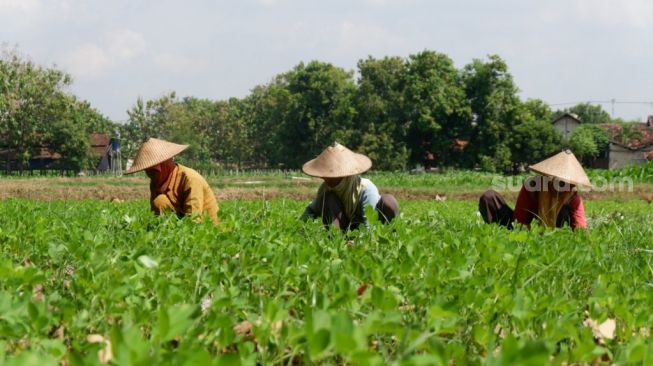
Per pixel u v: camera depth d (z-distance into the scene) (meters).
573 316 2.54
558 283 3.34
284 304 2.65
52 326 2.49
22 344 2.19
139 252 3.13
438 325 2.16
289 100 74.44
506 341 1.46
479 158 70.25
